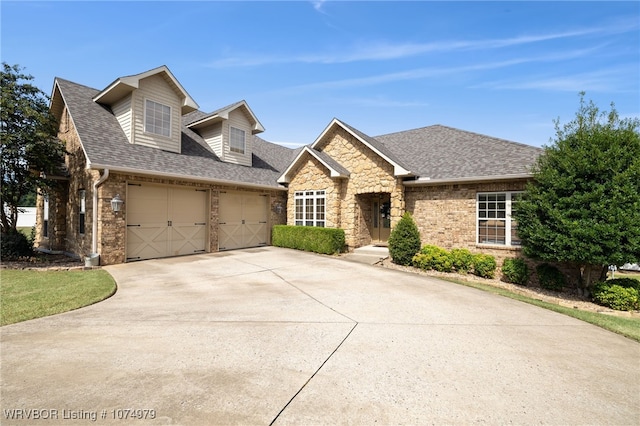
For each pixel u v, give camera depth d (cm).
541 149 1111
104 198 967
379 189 1301
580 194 770
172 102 1259
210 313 552
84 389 306
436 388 323
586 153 766
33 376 328
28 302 591
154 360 370
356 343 434
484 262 1005
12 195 1041
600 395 319
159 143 1209
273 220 1591
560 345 447
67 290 675
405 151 1492
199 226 1270
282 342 432
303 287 755
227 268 973
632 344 461
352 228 1374
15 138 976
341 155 1435
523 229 870
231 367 357
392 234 1180
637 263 716
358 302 640
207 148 1480
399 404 292
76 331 457
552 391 323
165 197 1151
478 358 396
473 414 280
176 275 866
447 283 858
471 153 1270
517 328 514
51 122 1100
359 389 317
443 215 1188
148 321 506
